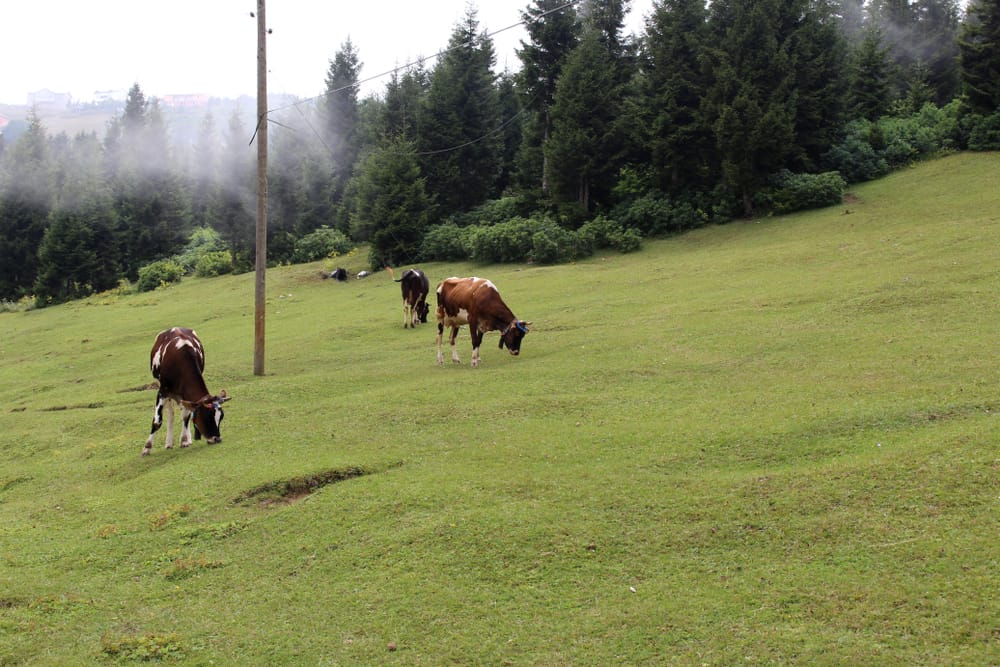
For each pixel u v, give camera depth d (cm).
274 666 654
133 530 947
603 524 828
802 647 610
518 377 1483
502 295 2600
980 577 662
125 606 770
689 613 669
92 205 5459
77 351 2697
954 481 816
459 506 903
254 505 990
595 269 2927
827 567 711
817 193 3312
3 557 907
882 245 2294
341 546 846
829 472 875
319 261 4759
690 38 3606
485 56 4619
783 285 2038
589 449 1057
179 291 4353
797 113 3619
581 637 654
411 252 4062
